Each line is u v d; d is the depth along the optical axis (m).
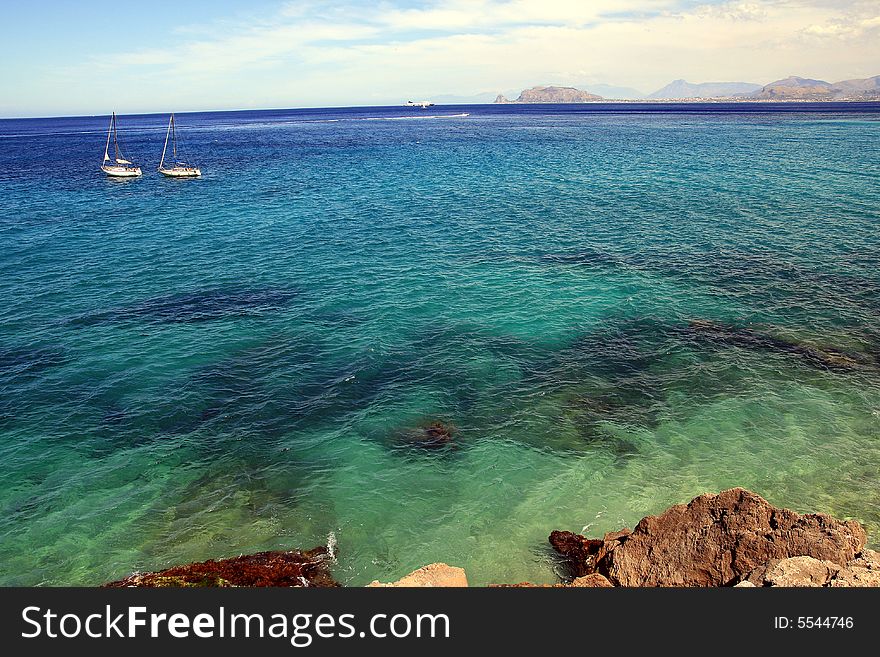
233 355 25.31
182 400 21.95
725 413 20.67
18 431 20.00
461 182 67.81
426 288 32.88
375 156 96.19
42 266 37.00
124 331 27.61
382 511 16.44
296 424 20.58
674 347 25.52
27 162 94.19
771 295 30.55
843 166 70.50
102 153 110.69
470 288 32.75
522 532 15.57
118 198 60.09
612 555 13.70
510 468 18.19
